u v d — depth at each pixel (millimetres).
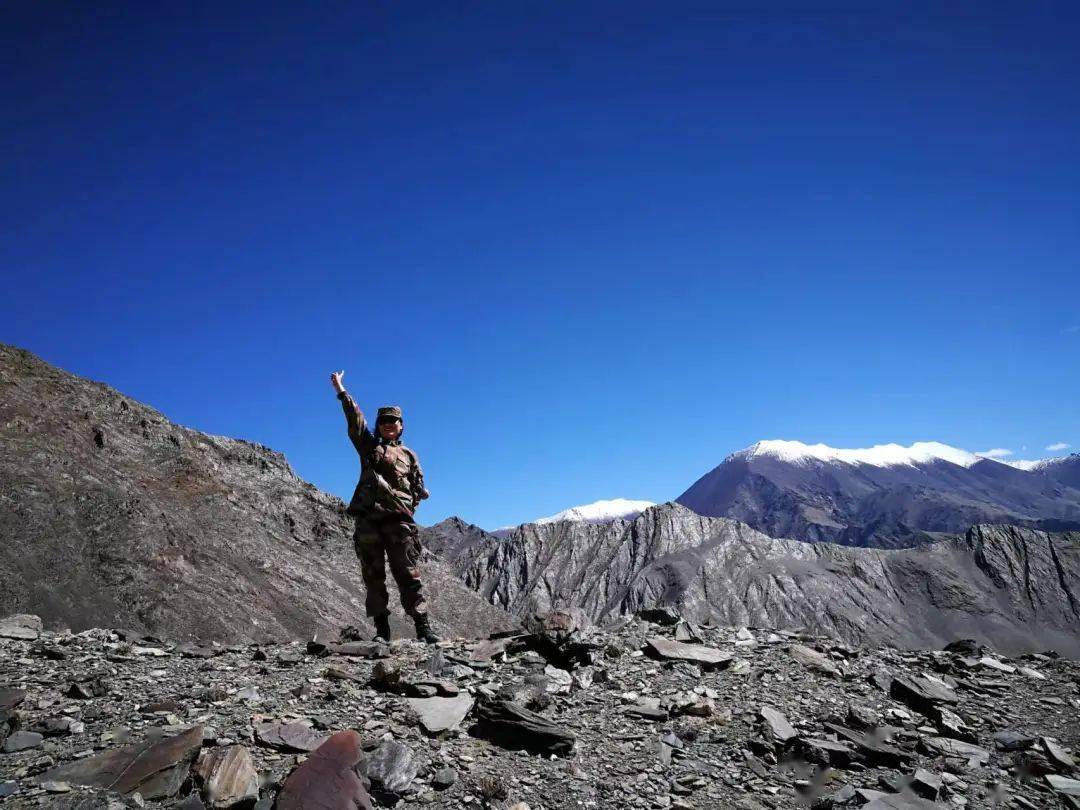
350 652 10227
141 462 80000
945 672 10656
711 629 12234
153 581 61312
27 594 51938
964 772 7535
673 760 7305
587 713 8305
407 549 11586
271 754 6473
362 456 11867
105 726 7008
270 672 9164
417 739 7086
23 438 68125
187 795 5691
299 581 77938
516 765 6844
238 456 98000
